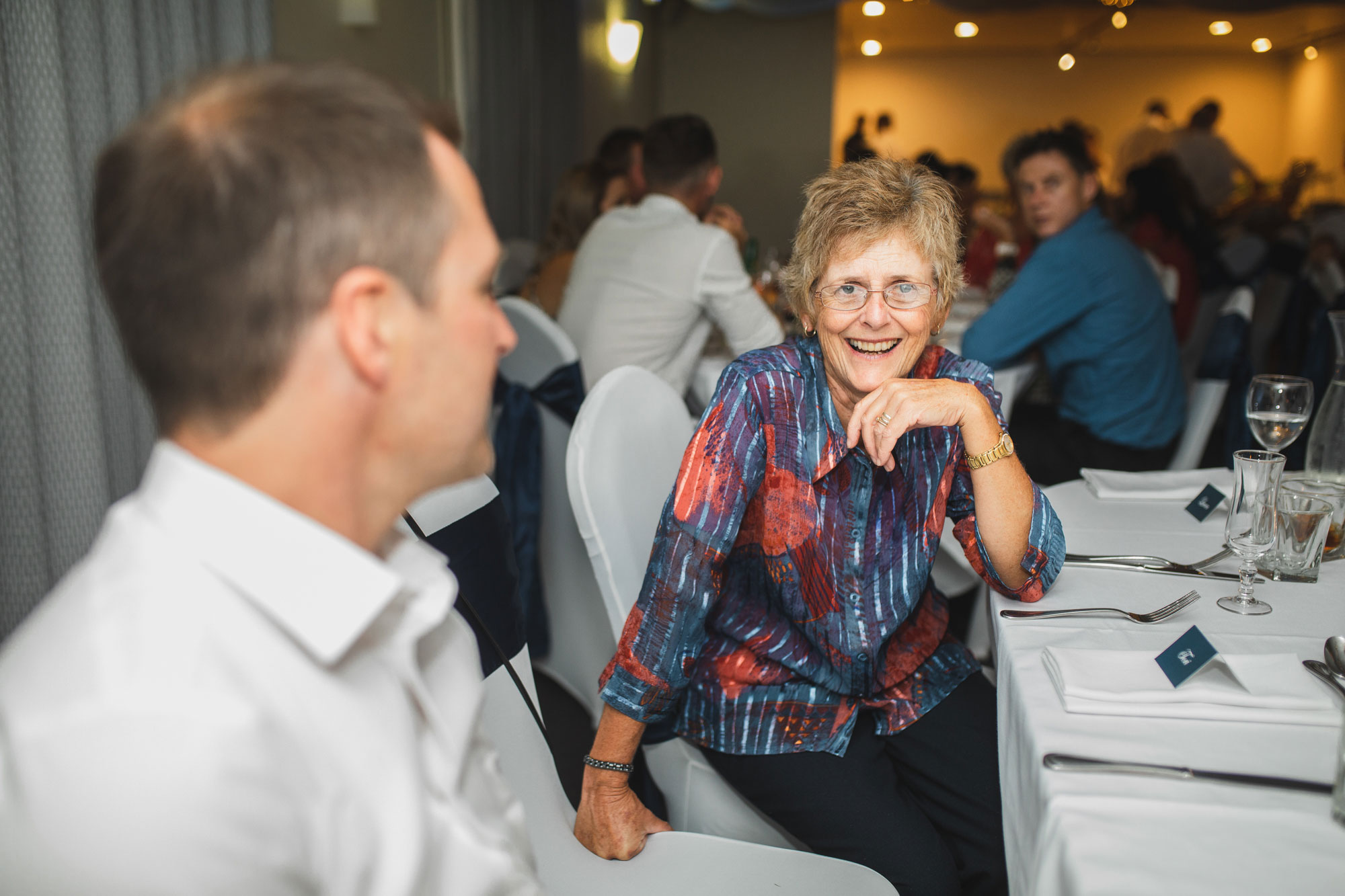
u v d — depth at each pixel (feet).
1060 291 8.55
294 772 1.54
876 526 3.97
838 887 3.44
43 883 1.30
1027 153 9.03
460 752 2.07
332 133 1.53
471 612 3.33
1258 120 42.83
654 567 3.75
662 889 3.42
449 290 1.68
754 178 30.78
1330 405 4.77
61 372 5.75
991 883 3.89
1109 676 3.14
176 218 1.47
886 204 3.73
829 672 4.02
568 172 10.98
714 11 30.04
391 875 1.67
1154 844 2.37
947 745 4.10
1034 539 3.82
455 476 1.87
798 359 4.04
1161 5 28.09
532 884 1.98
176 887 1.33
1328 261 15.93
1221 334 8.38
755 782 4.04
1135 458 8.75
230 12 7.77
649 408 4.85
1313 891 2.20
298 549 1.61
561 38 20.02
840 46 41.50
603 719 3.76
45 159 5.59
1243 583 3.77
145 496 1.63
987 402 3.75
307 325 1.54
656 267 8.02
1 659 1.46
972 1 28.22
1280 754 2.76
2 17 5.40
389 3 12.96
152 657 1.45
